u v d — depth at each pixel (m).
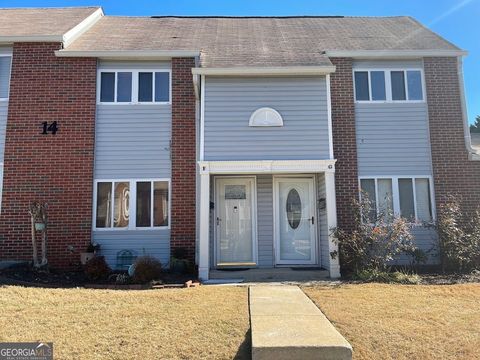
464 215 11.09
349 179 11.20
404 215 11.17
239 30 14.45
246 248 11.16
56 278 9.39
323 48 12.00
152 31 13.93
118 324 5.63
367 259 9.52
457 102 11.66
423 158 11.44
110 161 11.28
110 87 11.58
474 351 4.85
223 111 10.21
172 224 11.02
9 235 10.71
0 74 11.45
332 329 5.24
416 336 5.23
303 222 11.30
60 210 10.91
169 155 11.38
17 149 11.03
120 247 10.99
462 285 8.12
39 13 14.46
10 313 5.99
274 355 4.56
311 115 10.23
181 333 5.31
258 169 9.91
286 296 7.18
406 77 11.78
